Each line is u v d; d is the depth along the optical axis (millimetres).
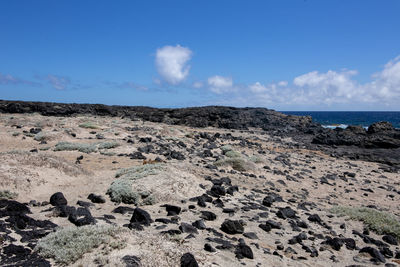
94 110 83250
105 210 11031
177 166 19250
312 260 8617
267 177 22484
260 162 27234
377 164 39781
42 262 5875
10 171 12875
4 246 6691
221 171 21656
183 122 80000
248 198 15211
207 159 26625
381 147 51812
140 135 39312
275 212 13227
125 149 26453
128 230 7391
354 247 10211
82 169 16875
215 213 11820
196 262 6164
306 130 77625
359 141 54031
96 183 14820
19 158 14570
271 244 9445
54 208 9781
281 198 16094
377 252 9438
